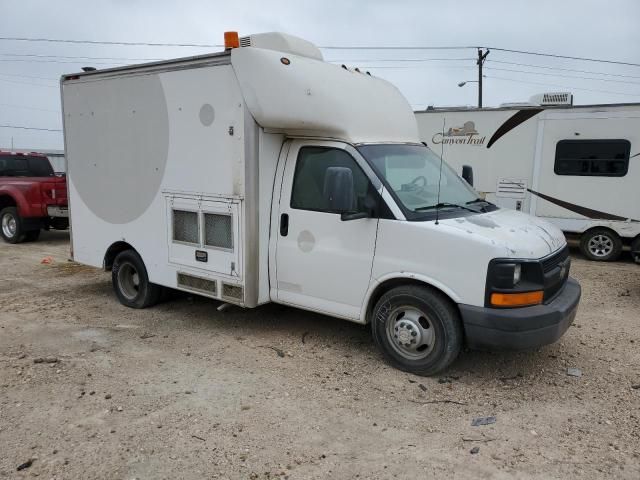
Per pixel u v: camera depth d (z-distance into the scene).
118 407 3.97
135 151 5.95
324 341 5.35
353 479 3.18
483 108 11.06
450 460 3.38
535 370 4.73
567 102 10.48
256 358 4.93
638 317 6.36
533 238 4.39
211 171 5.25
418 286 4.46
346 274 4.73
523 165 10.83
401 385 4.39
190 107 5.32
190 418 3.83
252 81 4.75
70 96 6.57
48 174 13.29
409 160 5.09
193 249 5.55
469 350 5.12
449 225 4.29
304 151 4.99
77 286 7.62
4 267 8.99
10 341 5.32
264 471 3.23
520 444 3.56
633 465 3.32
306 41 5.37
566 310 4.29
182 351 5.09
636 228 9.89
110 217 6.43
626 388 4.40
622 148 9.85
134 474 3.18
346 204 4.41
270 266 5.20
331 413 3.94
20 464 3.26
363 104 5.11
